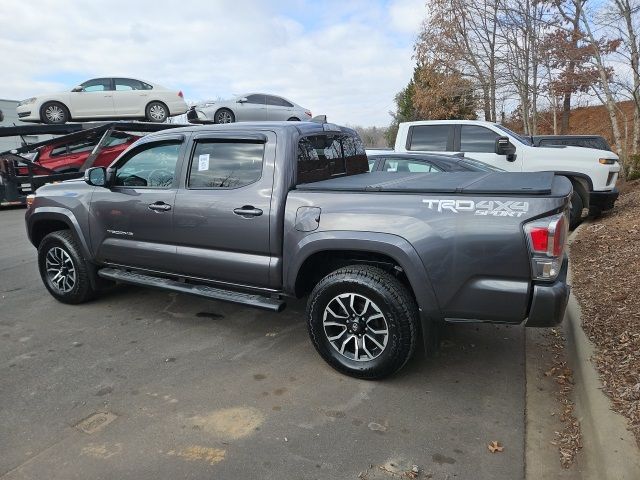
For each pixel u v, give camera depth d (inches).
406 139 377.4
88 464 102.0
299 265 138.2
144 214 168.9
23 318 188.1
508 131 353.7
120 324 180.5
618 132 535.5
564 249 119.2
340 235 129.7
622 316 158.1
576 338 148.2
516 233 111.9
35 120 524.1
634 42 481.7
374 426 115.6
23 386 135.2
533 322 115.3
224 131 155.2
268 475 98.7
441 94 860.6
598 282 197.5
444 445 108.5
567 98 756.0
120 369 144.9
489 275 116.0
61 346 161.3
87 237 187.6
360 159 190.9
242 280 151.9
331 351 139.6
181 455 105.0
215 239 153.6
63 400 127.6
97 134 471.5
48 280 205.0
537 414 120.6
